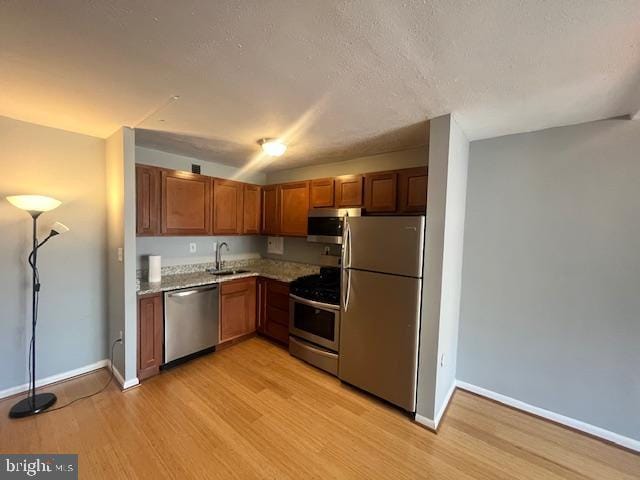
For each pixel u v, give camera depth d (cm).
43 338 243
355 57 132
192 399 235
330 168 358
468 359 260
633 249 192
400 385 221
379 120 211
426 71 143
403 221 217
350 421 214
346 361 258
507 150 236
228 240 401
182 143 279
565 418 216
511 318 238
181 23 111
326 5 100
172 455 177
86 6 103
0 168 217
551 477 170
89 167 259
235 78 154
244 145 284
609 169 199
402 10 102
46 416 208
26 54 133
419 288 211
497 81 152
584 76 145
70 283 255
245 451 182
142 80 158
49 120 221
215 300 317
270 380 267
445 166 199
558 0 95
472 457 183
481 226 249
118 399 231
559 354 219
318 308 284
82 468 166
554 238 219
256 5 101
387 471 171
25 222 231
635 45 118
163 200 290
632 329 194
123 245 243
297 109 194
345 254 253
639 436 193
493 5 98
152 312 265
